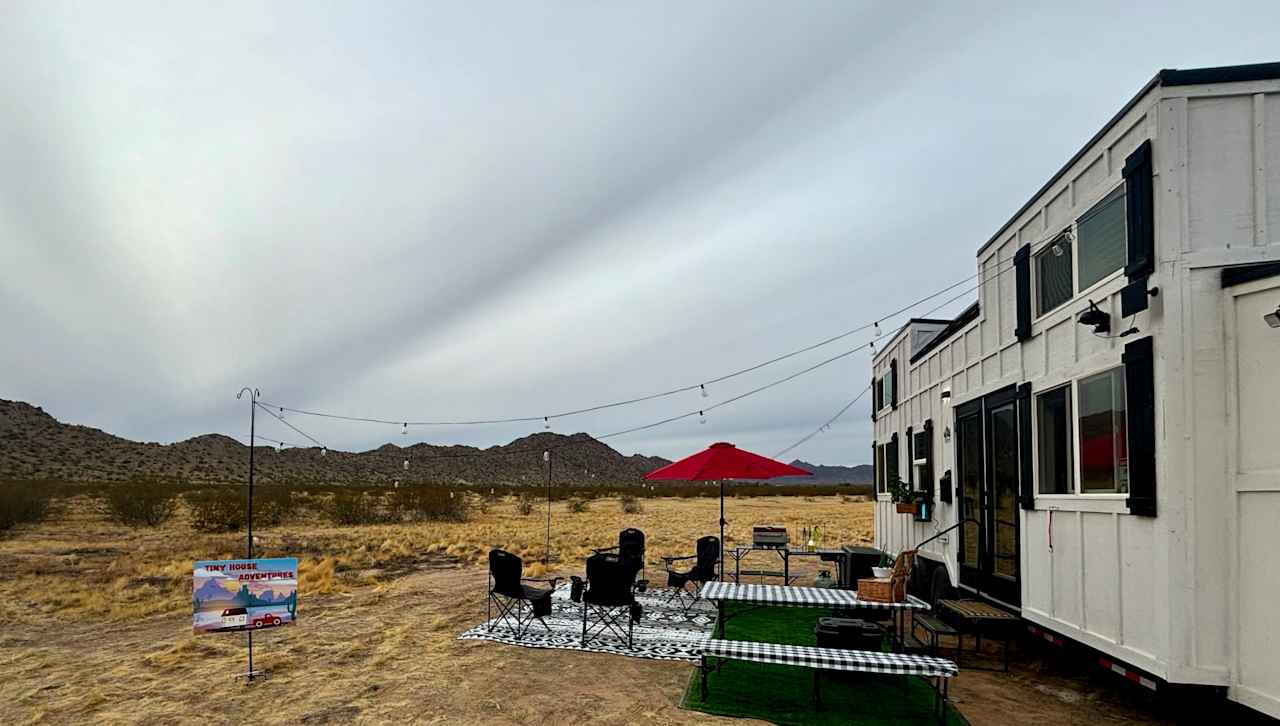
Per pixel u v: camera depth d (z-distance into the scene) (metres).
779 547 12.02
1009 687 6.70
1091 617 6.23
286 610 6.75
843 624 7.00
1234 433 4.99
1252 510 4.86
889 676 6.93
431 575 14.41
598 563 7.95
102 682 6.73
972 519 9.27
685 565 15.54
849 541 21.19
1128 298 5.58
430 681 6.65
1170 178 5.27
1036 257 7.53
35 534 23.36
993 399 8.53
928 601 10.61
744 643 6.14
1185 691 5.09
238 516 26.52
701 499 59.31
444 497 33.31
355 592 12.09
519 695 6.24
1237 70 5.24
